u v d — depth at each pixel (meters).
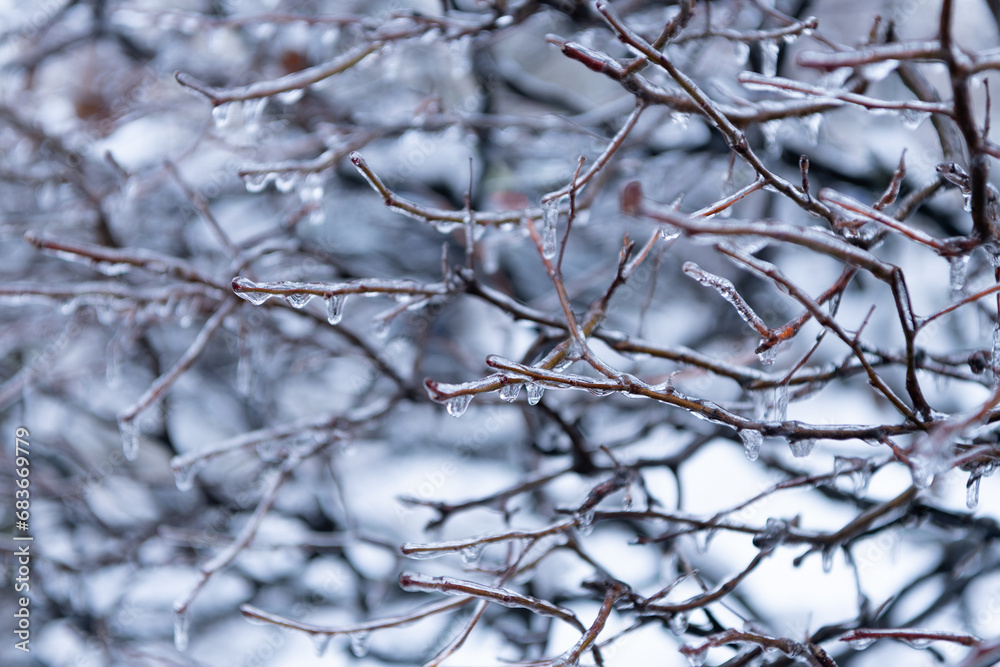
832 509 3.20
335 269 3.36
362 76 4.26
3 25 4.14
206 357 4.59
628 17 3.09
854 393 4.01
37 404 4.57
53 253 2.39
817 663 1.91
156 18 3.25
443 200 4.34
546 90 3.95
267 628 4.08
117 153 4.29
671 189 3.85
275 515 4.03
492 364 1.69
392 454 4.70
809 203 1.83
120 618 4.02
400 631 3.70
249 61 3.99
